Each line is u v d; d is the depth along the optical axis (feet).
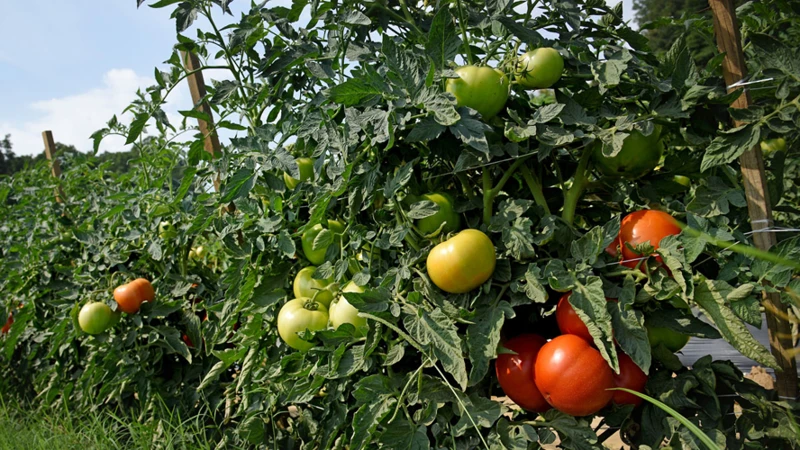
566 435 4.70
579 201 6.22
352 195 5.45
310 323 5.76
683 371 4.82
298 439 6.79
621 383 4.58
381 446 4.86
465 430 4.91
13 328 10.78
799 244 4.43
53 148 16.47
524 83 5.30
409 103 5.03
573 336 4.64
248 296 6.49
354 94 5.20
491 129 4.73
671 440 4.45
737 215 5.57
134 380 8.61
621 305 4.55
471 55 5.77
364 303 5.02
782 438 4.66
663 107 5.24
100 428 8.39
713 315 4.39
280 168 6.33
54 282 10.30
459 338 4.69
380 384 5.04
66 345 10.08
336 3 6.42
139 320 8.50
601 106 5.40
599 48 5.97
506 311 4.78
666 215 4.86
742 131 4.76
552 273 4.69
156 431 8.07
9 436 9.06
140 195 8.88
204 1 6.98
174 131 8.88
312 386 5.60
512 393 4.92
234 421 7.82
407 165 5.09
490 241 4.90
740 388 4.80
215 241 10.39
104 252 9.33
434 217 5.32
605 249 4.96
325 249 6.04
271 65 6.54
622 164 5.33
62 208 12.15
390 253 5.69
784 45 4.62
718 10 4.97
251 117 7.48
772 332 4.86
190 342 9.06
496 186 5.39
